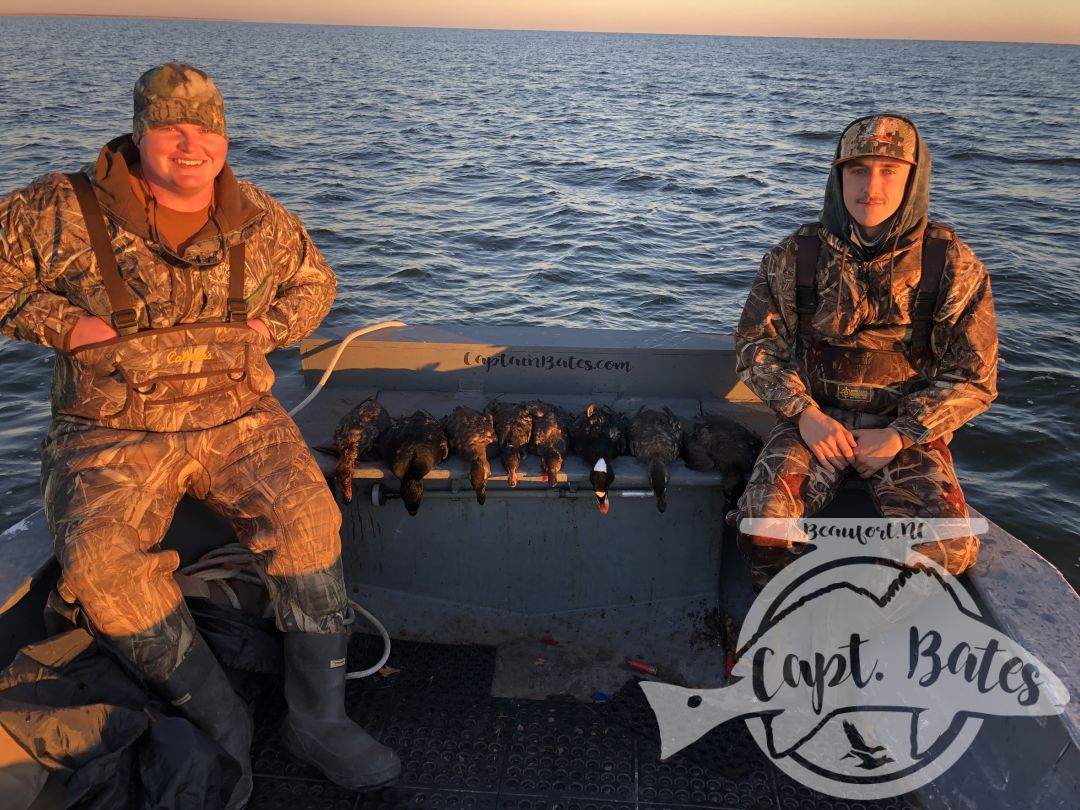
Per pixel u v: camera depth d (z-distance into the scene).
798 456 3.16
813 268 3.23
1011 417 10.17
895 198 3.00
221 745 2.62
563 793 2.84
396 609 3.69
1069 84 94.75
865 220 3.03
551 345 4.04
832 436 3.11
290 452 2.79
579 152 31.86
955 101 62.84
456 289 15.26
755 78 90.81
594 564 3.66
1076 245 18.31
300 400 4.02
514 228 19.61
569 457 3.56
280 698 3.14
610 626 3.66
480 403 4.03
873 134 2.92
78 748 2.31
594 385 4.12
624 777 2.91
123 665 2.56
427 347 4.06
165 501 2.64
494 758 2.98
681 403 4.07
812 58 172.88
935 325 3.13
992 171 29.03
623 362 4.07
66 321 2.46
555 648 3.57
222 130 2.46
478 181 25.55
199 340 2.60
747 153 32.41
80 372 2.54
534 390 4.14
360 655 3.49
